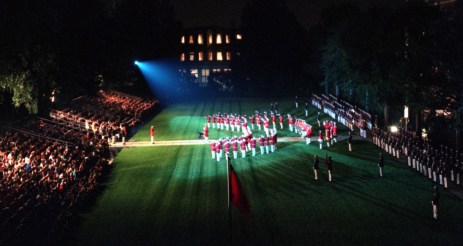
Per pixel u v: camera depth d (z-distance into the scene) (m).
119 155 48.22
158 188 37.06
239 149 49.31
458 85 46.69
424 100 50.25
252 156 46.22
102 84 76.19
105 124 56.47
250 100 90.00
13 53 45.56
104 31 72.44
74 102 66.81
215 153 46.12
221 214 31.14
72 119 57.91
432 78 49.75
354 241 26.55
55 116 58.44
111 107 68.88
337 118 66.00
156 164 44.25
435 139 56.06
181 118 71.62
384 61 55.28
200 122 67.50
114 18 81.06
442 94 49.22
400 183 36.62
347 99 82.94
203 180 38.69
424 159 38.62
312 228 28.45
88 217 31.39
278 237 27.39
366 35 57.91
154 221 30.41
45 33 49.69
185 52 114.31
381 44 54.53
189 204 33.22
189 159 45.75
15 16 45.16
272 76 96.12
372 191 34.84
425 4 53.28
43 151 42.41
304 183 37.03
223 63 114.81
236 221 29.91
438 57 47.25
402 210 30.97
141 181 39.06
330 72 75.19
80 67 63.50
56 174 34.62
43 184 32.06
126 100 77.31
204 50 114.38
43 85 51.12
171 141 54.53
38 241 26.25
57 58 54.84
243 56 97.50
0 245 24.77
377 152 46.78
